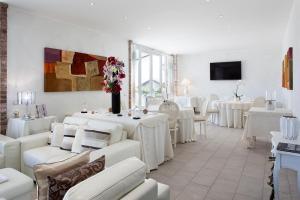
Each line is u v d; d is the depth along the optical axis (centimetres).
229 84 932
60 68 493
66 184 124
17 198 196
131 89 712
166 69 970
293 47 427
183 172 338
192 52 961
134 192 127
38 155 282
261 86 869
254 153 431
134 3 392
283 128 253
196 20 495
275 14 459
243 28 565
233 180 309
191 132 524
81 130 294
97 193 105
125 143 291
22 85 431
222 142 518
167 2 389
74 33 528
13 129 395
